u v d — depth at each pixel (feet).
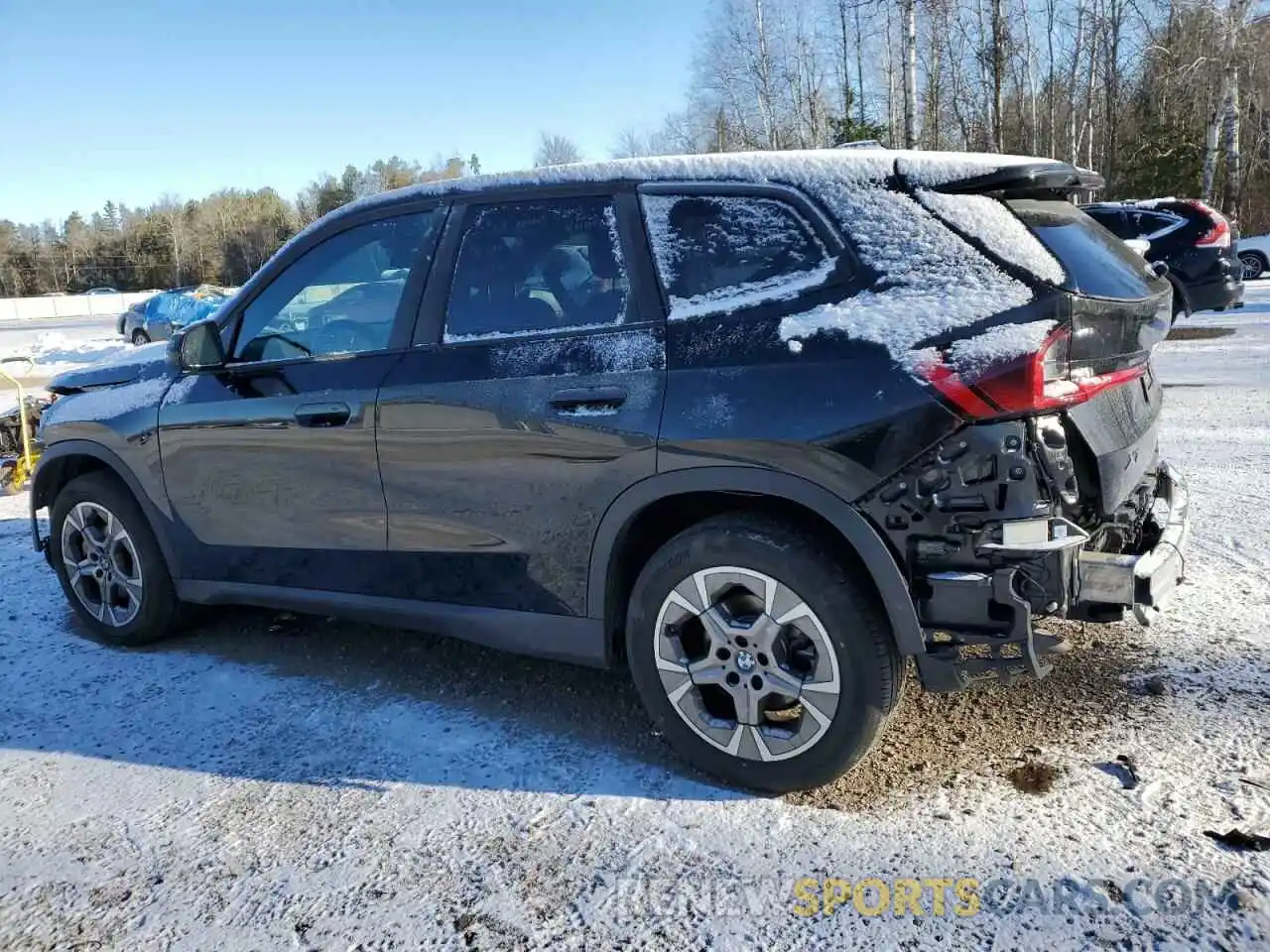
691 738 10.16
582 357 10.30
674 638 10.11
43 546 15.67
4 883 9.14
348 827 9.75
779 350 9.29
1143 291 10.27
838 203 9.56
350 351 12.09
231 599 13.58
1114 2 86.33
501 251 11.19
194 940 8.21
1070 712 11.11
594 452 10.09
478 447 10.80
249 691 13.06
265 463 12.53
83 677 13.74
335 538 12.20
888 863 8.68
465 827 9.64
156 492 13.70
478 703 12.39
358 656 14.10
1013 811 9.30
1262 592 14.14
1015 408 8.33
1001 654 8.96
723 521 9.72
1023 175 9.32
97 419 14.08
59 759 11.44
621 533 10.18
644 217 10.40
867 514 8.86
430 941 8.07
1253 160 100.22
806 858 8.83
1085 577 8.79
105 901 8.79
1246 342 39.45
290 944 8.11
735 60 109.91
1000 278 8.82
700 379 9.56
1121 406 9.84
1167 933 7.61
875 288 9.16
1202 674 11.76
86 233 352.28
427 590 11.71
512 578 11.01
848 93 95.25
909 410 8.61
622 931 8.07
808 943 7.80
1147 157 103.55
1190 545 16.34
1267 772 9.65
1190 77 84.28
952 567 8.72
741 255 9.88
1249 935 7.52
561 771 10.61
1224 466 21.16
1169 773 9.76
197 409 13.07
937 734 10.82
